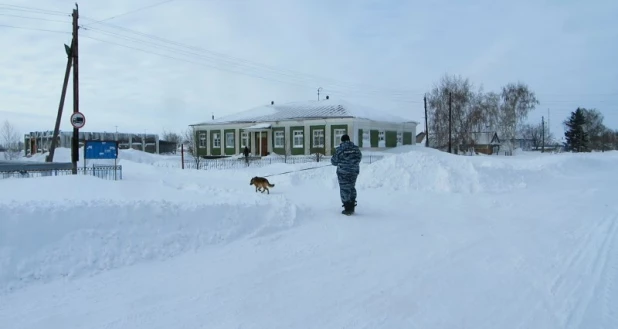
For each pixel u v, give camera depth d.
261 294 5.28
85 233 6.41
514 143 60.94
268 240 7.85
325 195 13.62
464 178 15.47
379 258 6.84
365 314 4.75
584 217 10.42
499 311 4.87
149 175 19.11
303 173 17.34
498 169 17.33
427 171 15.89
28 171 13.76
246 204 8.85
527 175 18.72
